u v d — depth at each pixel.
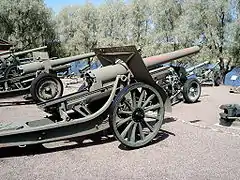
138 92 4.10
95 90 4.31
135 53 4.07
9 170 3.40
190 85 7.90
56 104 4.21
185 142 4.26
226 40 15.19
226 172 3.25
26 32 25.41
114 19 25.23
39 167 3.48
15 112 7.08
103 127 4.10
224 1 14.91
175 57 6.00
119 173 3.27
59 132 3.83
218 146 4.07
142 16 22.88
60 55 28.62
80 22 28.12
